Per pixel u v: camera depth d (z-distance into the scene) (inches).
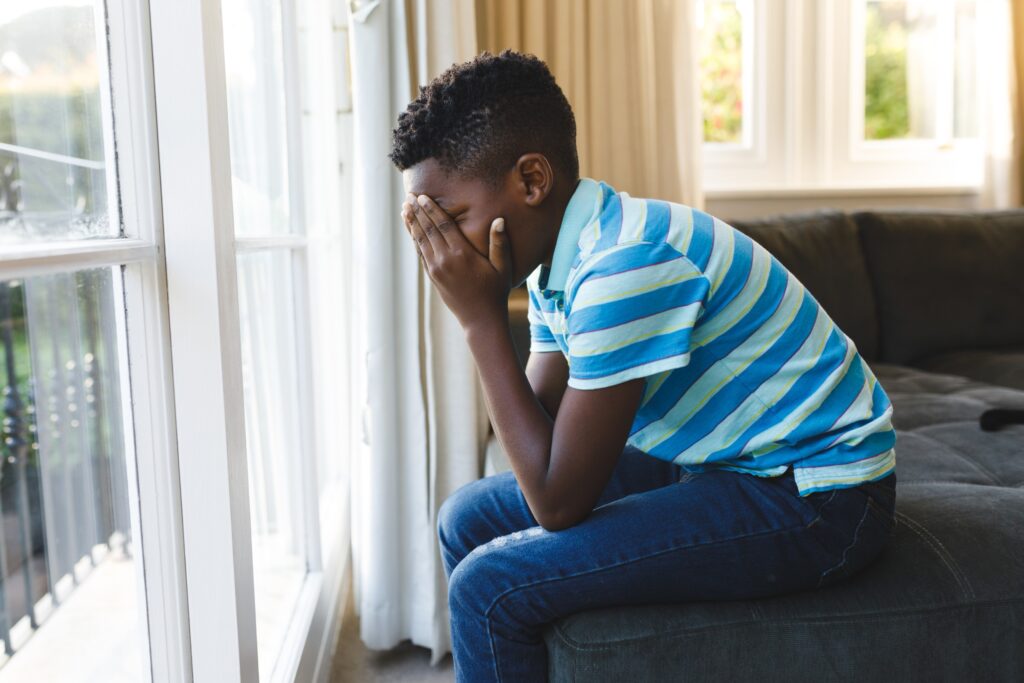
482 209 35.7
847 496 36.0
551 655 35.3
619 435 34.1
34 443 28.4
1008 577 37.8
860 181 115.7
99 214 32.8
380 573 62.8
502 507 42.8
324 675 59.5
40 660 29.2
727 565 35.0
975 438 59.9
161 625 36.0
